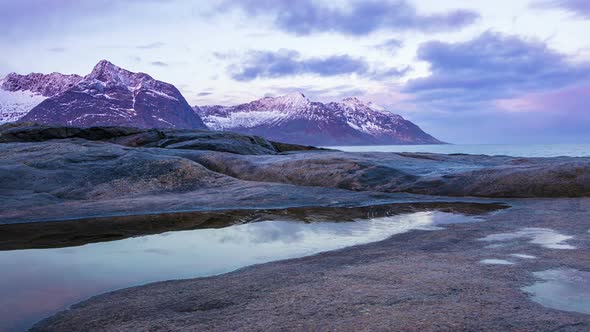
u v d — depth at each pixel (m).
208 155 18.20
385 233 7.85
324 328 3.29
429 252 6.02
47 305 4.34
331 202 12.13
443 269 4.96
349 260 5.75
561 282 4.32
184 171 15.06
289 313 3.67
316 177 15.05
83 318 3.87
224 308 3.92
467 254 5.77
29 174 14.01
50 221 10.22
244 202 12.20
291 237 7.76
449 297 3.90
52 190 13.29
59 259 6.45
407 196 12.86
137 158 15.70
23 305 4.34
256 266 5.68
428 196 12.88
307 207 11.61
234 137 28.20
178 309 3.96
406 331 3.16
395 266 5.20
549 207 10.09
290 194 13.04
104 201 12.35
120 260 6.32
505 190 12.32
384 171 14.60
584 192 11.73
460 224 8.40
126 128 28.45
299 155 17.64
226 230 8.71
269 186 14.16
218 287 4.62
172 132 28.16
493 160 18.84
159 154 17.39
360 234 7.84
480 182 12.84
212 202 12.21
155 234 8.42
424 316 3.44
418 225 8.55
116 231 8.84
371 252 6.23
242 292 4.38
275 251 6.66
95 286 5.00
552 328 3.14
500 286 4.21
